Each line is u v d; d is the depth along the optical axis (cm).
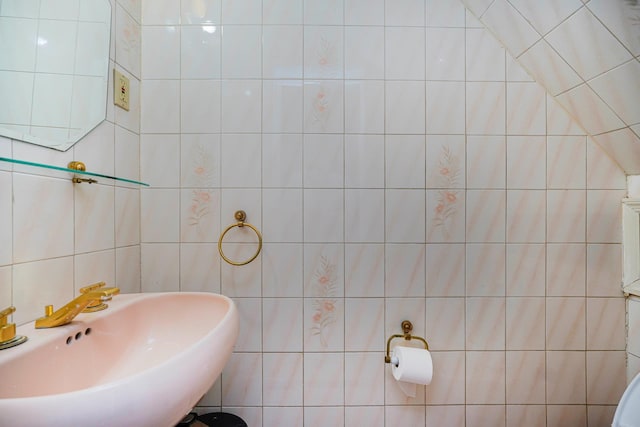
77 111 78
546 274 110
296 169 108
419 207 110
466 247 110
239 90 108
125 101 98
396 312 110
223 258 105
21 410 35
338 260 109
